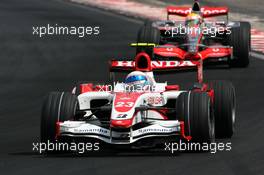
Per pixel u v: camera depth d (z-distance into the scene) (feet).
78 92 154.71
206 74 245.45
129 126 134.62
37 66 265.95
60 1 456.45
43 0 460.55
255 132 160.56
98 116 152.46
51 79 242.17
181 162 130.62
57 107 139.33
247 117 178.70
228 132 153.07
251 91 215.72
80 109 146.92
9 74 251.80
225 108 151.33
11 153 143.54
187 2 463.42
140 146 137.39
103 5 435.94
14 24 365.40
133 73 151.02
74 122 137.90
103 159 134.72
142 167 127.13
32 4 442.09
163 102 145.48
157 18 391.24
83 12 404.57
